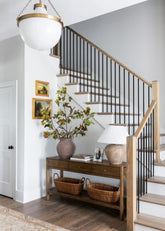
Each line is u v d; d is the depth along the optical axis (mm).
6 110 4043
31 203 3654
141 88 4816
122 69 5121
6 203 3648
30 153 3824
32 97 3863
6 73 4043
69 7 2994
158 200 2785
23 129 3738
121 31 5215
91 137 3994
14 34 3855
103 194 3156
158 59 4656
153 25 4750
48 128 4141
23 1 2842
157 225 2461
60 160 3660
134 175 2621
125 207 3299
